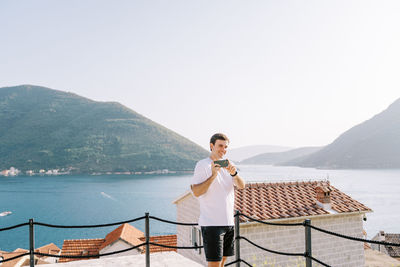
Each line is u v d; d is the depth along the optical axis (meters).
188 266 5.90
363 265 14.28
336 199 15.20
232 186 3.88
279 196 15.27
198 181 3.63
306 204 14.52
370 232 83.12
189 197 16.55
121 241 24.45
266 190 15.87
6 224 94.81
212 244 3.64
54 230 89.19
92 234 84.19
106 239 27.94
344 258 13.98
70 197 148.25
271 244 12.88
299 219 13.35
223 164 3.56
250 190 15.73
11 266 26.80
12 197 149.12
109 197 148.25
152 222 97.19
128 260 6.35
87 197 148.00
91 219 100.75
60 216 105.50
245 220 12.38
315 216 13.25
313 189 16.36
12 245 74.56
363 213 14.23
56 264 6.12
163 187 190.50
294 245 13.26
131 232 28.25
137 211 112.62
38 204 128.62
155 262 6.17
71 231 87.88
